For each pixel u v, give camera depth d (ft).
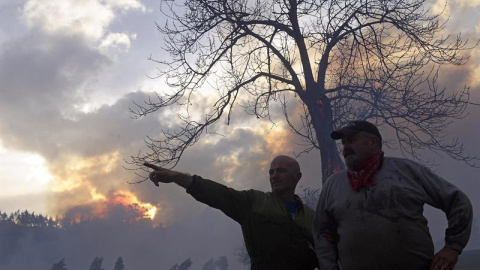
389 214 8.07
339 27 46.01
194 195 10.09
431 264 7.93
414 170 8.35
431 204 8.32
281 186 10.98
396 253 7.96
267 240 10.46
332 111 45.68
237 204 10.52
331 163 44.39
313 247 10.73
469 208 7.91
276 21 46.44
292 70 46.75
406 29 43.75
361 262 8.19
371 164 8.50
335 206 8.70
